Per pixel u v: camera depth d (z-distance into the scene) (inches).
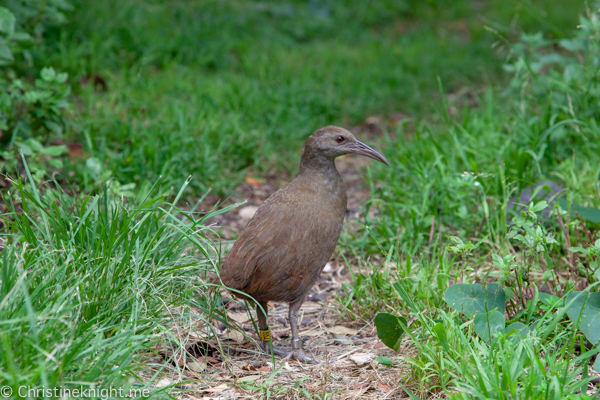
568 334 273.3
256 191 497.7
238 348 303.6
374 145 561.3
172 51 709.9
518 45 536.4
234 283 283.3
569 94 492.7
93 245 286.5
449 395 226.4
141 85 593.3
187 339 283.0
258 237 286.2
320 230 295.4
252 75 687.1
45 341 220.5
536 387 220.4
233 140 528.1
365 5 1023.6
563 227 328.2
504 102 634.8
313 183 306.5
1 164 354.9
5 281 235.1
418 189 451.8
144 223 302.7
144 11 764.6
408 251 357.1
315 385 265.3
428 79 762.8
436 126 602.9
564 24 936.9
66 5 559.2
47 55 599.5
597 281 296.2
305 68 724.0
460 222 409.1
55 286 249.3
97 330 237.1
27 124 438.0
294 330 294.2
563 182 450.0
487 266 366.0
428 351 255.6
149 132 493.4
